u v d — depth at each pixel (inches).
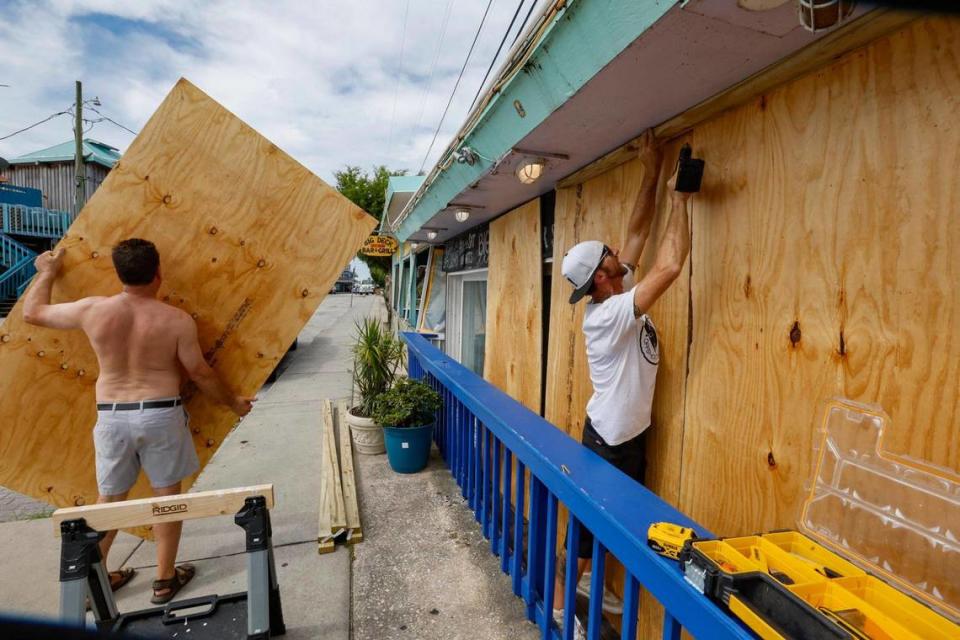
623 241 83.8
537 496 77.7
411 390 152.3
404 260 484.4
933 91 39.6
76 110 587.2
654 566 43.5
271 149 95.7
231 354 98.5
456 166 115.3
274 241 97.3
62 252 89.2
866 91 44.8
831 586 35.5
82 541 62.3
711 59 49.3
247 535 67.3
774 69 50.3
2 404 93.0
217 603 74.4
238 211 95.3
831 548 47.4
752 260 58.0
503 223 148.8
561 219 107.0
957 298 38.3
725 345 62.4
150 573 100.5
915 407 41.3
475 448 121.0
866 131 44.9
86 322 82.1
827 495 48.4
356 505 121.7
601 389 71.9
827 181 48.8
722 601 36.0
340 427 195.6
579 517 58.5
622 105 62.2
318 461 161.6
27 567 102.8
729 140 60.9
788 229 53.1
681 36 44.4
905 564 41.3
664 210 72.5
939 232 39.4
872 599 35.7
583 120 67.7
